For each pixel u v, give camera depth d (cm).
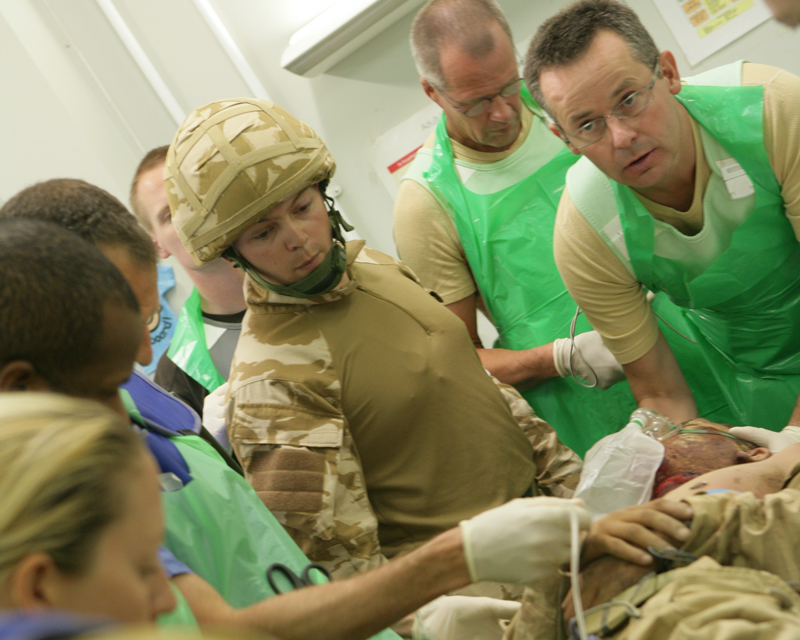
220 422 174
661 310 213
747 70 159
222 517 109
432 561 93
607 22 142
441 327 157
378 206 295
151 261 108
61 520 52
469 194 220
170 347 207
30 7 268
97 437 56
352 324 150
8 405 56
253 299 152
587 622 96
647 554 99
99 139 278
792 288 173
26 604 51
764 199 158
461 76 197
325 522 136
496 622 125
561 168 218
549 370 211
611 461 144
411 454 150
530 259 220
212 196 133
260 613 90
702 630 82
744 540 99
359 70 280
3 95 269
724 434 149
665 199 162
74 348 78
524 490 157
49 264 78
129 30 272
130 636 33
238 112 138
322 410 144
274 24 277
